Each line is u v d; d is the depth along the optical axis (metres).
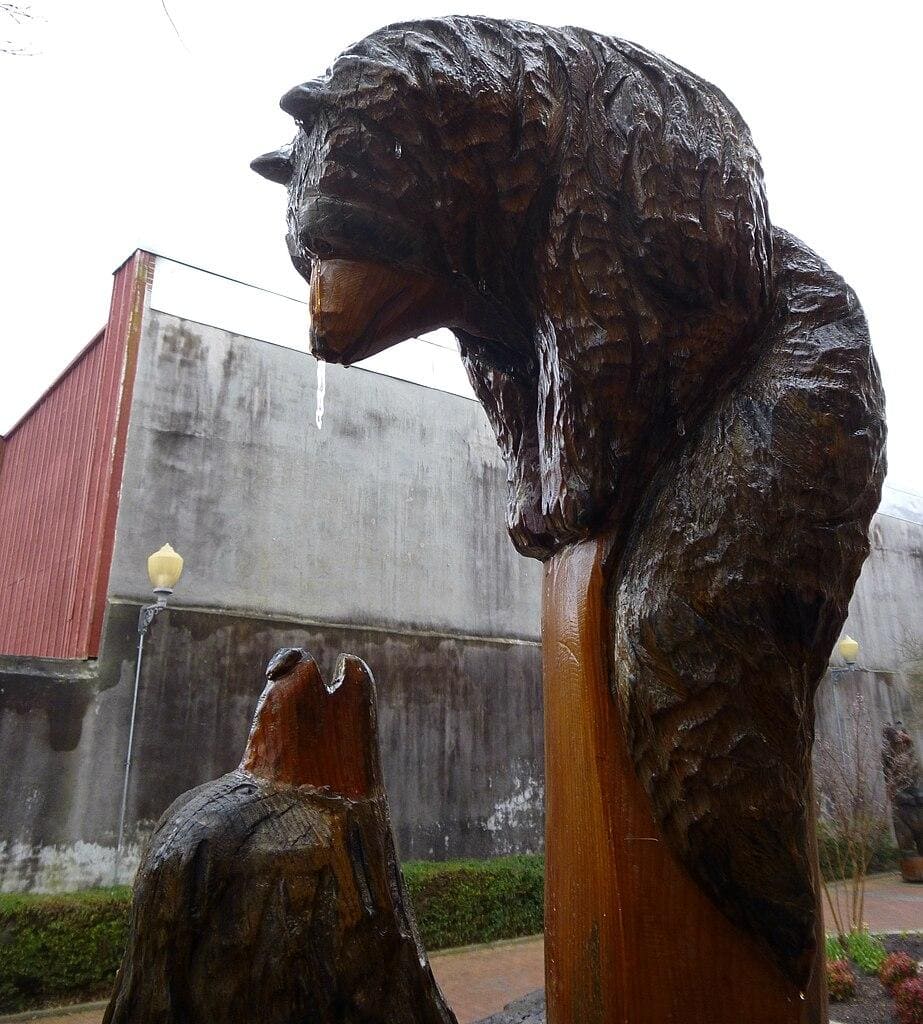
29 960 4.68
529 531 1.10
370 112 0.88
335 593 7.70
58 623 7.04
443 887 6.54
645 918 0.83
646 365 0.90
